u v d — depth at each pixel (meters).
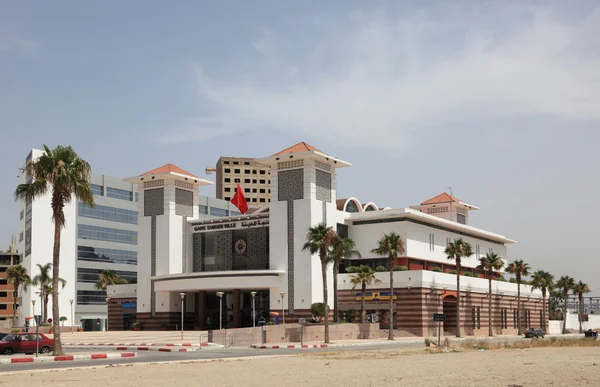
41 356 49.47
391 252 84.75
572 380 29.27
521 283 123.75
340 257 80.75
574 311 182.00
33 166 51.53
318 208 95.19
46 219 148.38
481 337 97.12
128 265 163.38
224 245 104.12
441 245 109.75
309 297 91.88
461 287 101.00
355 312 94.19
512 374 32.47
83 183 52.03
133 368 39.66
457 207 128.50
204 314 100.06
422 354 52.97
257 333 75.31
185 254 106.56
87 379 32.94
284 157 94.56
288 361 45.03
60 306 148.25
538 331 99.38
